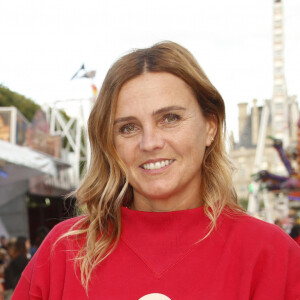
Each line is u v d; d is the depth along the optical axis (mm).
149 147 1196
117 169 1329
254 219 1285
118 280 1208
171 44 1282
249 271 1177
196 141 1251
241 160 79062
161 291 1162
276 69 55500
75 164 11891
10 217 10531
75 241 1324
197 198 1349
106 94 1265
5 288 4887
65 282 1254
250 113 87062
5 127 8742
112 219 1341
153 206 1329
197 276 1179
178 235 1250
